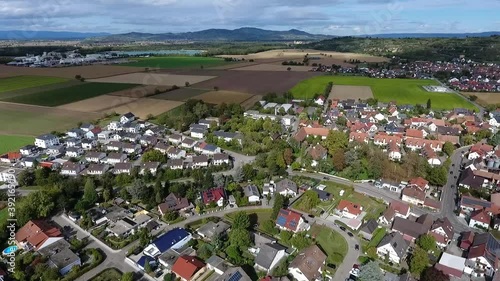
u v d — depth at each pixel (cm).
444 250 9069
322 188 12456
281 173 13300
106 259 8675
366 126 18662
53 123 19238
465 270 8181
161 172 13112
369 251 8738
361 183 12925
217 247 8881
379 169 13138
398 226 9750
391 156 14912
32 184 12512
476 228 10031
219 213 10862
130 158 15075
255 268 8412
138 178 12750
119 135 17138
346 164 13800
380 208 11181
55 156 15062
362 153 14550
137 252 8888
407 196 11538
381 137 16675
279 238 9569
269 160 13775
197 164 14225
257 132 17638
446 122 19825
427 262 8100
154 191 11381
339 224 10250
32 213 9956
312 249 8500
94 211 10594
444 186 12656
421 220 9938
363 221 10431
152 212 10819
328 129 17462
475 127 18488
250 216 10719
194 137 18038
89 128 18112
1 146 15788
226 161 14412
